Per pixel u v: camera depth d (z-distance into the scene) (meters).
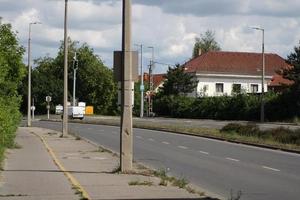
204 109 81.12
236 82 104.69
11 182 14.88
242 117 73.06
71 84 111.81
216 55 107.81
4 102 25.94
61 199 12.05
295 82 66.69
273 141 32.94
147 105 95.00
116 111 111.44
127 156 17.19
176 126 51.66
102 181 15.08
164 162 22.45
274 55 111.38
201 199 12.28
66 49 39.09
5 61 25.50
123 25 16.91
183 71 97.19
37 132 43.03
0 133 21.17
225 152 27.41
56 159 21.70
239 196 13.02
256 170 19.80
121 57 17.02
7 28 28.64
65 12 39.03
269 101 68.81
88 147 28.09
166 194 12.91
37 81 106.38
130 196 12.52
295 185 15.91
